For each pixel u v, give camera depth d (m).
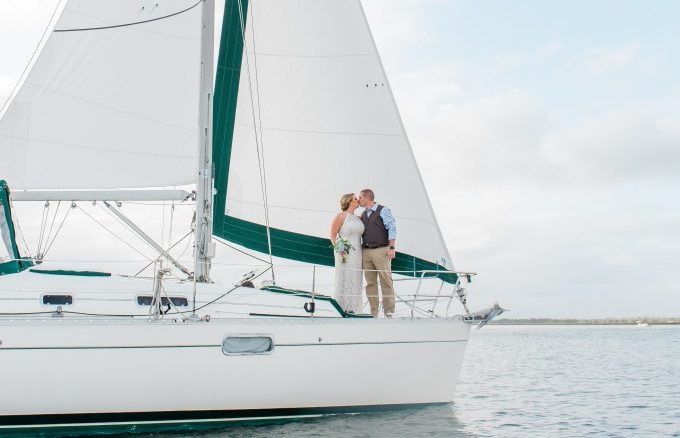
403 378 7.08
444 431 6.58
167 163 7.57
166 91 7.68
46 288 6.44
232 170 8.58
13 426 5.98
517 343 49.62
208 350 6.35
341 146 8.46
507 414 9.90
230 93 8.70
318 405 6.82
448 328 7.32
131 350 6.14
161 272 6.39
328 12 8.68
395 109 8.36
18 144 7.34
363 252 7.80
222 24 8.83
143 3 7.73
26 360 5.86
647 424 9.03
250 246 8.52
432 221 8.04
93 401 6.06
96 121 7.55
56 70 7.52
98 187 7.48
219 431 6.50
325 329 6.75
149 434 6.36
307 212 8.48
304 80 8.62
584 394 12.80
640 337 59.50
